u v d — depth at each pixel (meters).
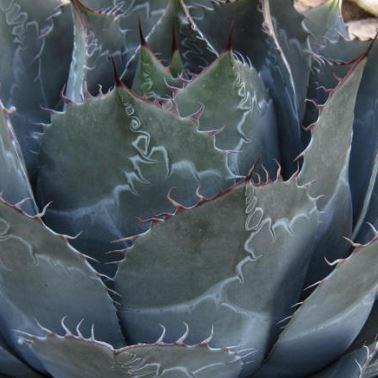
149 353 0.70
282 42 0.87
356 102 0.86
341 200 0.80
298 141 0.84
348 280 0.74
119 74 0.88
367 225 0.85
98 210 0.77
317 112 0.85
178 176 0.74
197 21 0.88
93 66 0.85
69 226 0.79
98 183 0.76
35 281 0.74
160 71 0.78
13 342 0.81
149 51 0.77
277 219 0.72
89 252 0.79
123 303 0.75
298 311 0.74
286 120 0.83
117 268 0.76
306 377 0.84
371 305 0.81
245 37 0.85
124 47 0.89
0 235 0.71
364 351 0.81
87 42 0.84
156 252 0.71
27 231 0.70
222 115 0.76
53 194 0.78
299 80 0.86
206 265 0.72
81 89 0.82
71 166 0.76
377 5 1.53
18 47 0.91
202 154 0.73
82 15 0.83
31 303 0.76
